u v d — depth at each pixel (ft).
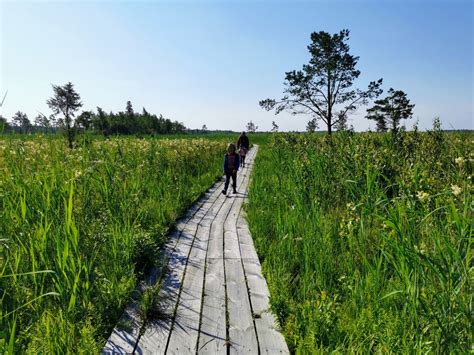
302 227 15.58
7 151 16.28
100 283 11.71
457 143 24.86
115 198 17.65
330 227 15.21
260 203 24.18
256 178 31.73
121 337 9.56
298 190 18.75
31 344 8.16
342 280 11.91
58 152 18.53
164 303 11.50
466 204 7.62
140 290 12.39
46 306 10.18
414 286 7.68
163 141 62.34
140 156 32.37
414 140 28.81
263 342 9.47
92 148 21.31
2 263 11.10
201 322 10.44
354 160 21.83
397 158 23.41
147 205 22.02
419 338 7.39
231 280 13.48
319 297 11.07
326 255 12.93
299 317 9.85
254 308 11.36
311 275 11.99
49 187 13.48
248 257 16.03
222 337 9.68
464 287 6.81
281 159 30.48
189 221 22.41
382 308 9.11
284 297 11.01
